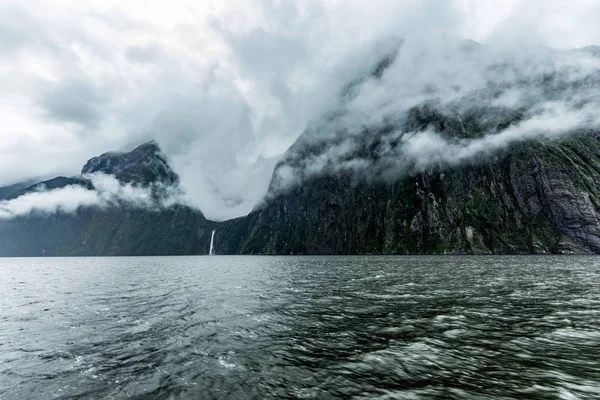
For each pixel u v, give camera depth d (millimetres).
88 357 18781
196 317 28312
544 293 37625
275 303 34531
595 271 67750
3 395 14336
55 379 15828
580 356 16703
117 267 141000
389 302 33562
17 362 18281
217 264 157375
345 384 14078
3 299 42469
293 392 13469
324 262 145750
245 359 17609
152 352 19312
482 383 13719
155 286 55156
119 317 29094
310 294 41031
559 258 140750
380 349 18609
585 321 23938
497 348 18203
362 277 63125
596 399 12078
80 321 27891
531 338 19938
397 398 12594
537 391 12820
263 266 122875
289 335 22078
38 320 28812
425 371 15234
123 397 13695
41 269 135750
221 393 13602
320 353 18250
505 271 70938
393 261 137625
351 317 27062
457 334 21188
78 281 69312
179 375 15719
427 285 47562
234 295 41344
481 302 32281
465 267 86875
